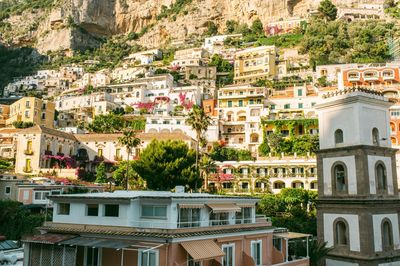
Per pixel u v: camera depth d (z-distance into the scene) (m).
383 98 48.41
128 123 142.62
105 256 35.06
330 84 146.62
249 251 40.69
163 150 75.31
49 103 144.88
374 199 45.31
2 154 125.81
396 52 167.25
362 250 44.34
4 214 61.81
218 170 100.44
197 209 36.78
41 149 110.25
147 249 31.56
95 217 37.09
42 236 37.22
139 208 35.88
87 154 122.75
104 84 196.00
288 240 50.28
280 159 97.69
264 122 123.81
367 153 45.84
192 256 32.16
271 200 77.56
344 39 185.38
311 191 82.56
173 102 157.25
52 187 77.62
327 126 49.69
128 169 94.81
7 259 41.59
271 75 173.62
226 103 141.88
